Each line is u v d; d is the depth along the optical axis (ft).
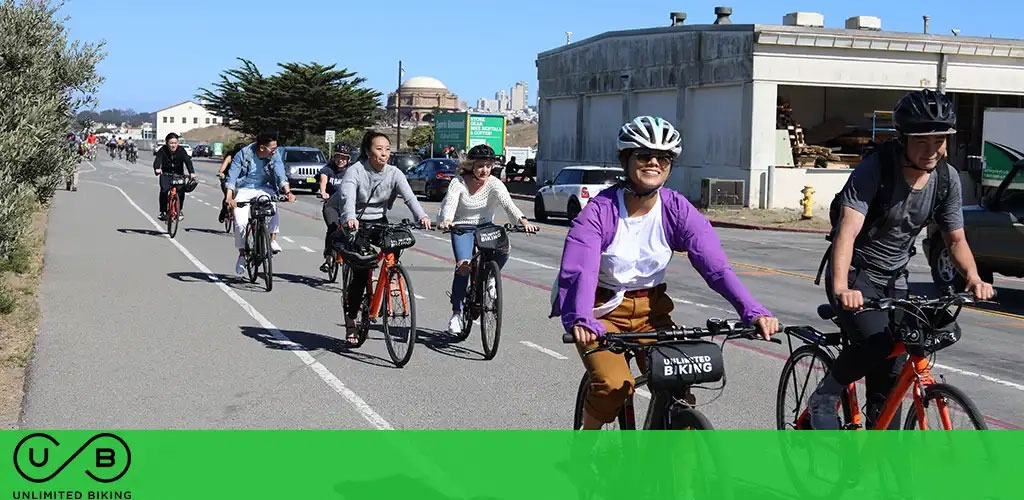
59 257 51.03
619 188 15.01
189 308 37.27
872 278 17.15
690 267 55.77
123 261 50.34
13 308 34.63
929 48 112.88
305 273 48.32
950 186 16.70
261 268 48.83
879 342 16.19
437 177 126.62
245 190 43.86
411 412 23.67
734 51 110.32
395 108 526.98
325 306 38.52
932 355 18.71
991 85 116.47
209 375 26.96
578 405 16.19
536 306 40.40
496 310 29.19
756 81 107.86
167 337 31.81
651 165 14.53
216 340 31.53
